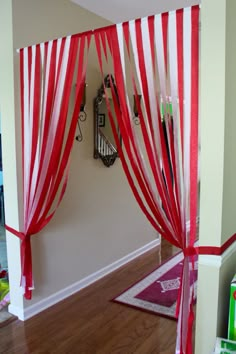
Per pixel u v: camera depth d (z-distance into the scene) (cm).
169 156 191
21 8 249
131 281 342
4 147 263
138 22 187
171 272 362
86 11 310
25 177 254
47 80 232
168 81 187
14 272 271
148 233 439
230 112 176
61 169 246
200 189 176
